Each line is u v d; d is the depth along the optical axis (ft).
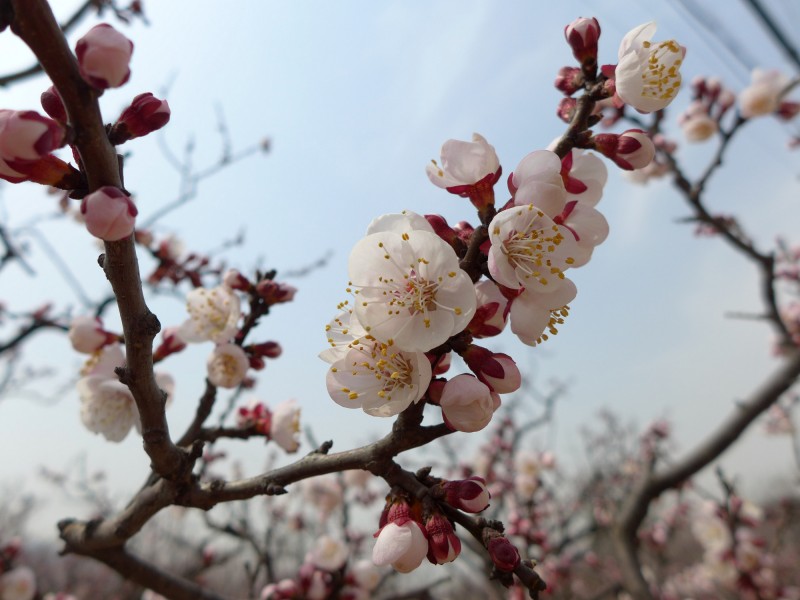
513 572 0.35
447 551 0.36
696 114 1.28
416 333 0.36
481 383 0.35
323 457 0.42
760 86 1.13
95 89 0.29
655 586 1.87
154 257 1.18
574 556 1.68
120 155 0.34
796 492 1.88
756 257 1.20
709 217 1.20
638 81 0.42
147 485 0.57
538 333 0.38
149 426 0.41
